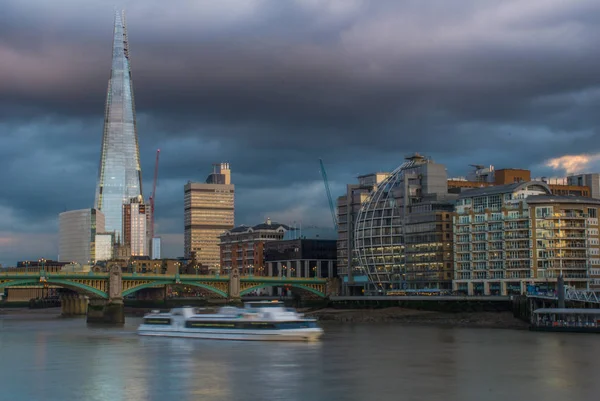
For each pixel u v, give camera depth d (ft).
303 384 444.55
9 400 410.52
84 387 442.91
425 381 451.94
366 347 618.85
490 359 537.24
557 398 404.77
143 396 415.64
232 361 539.29
